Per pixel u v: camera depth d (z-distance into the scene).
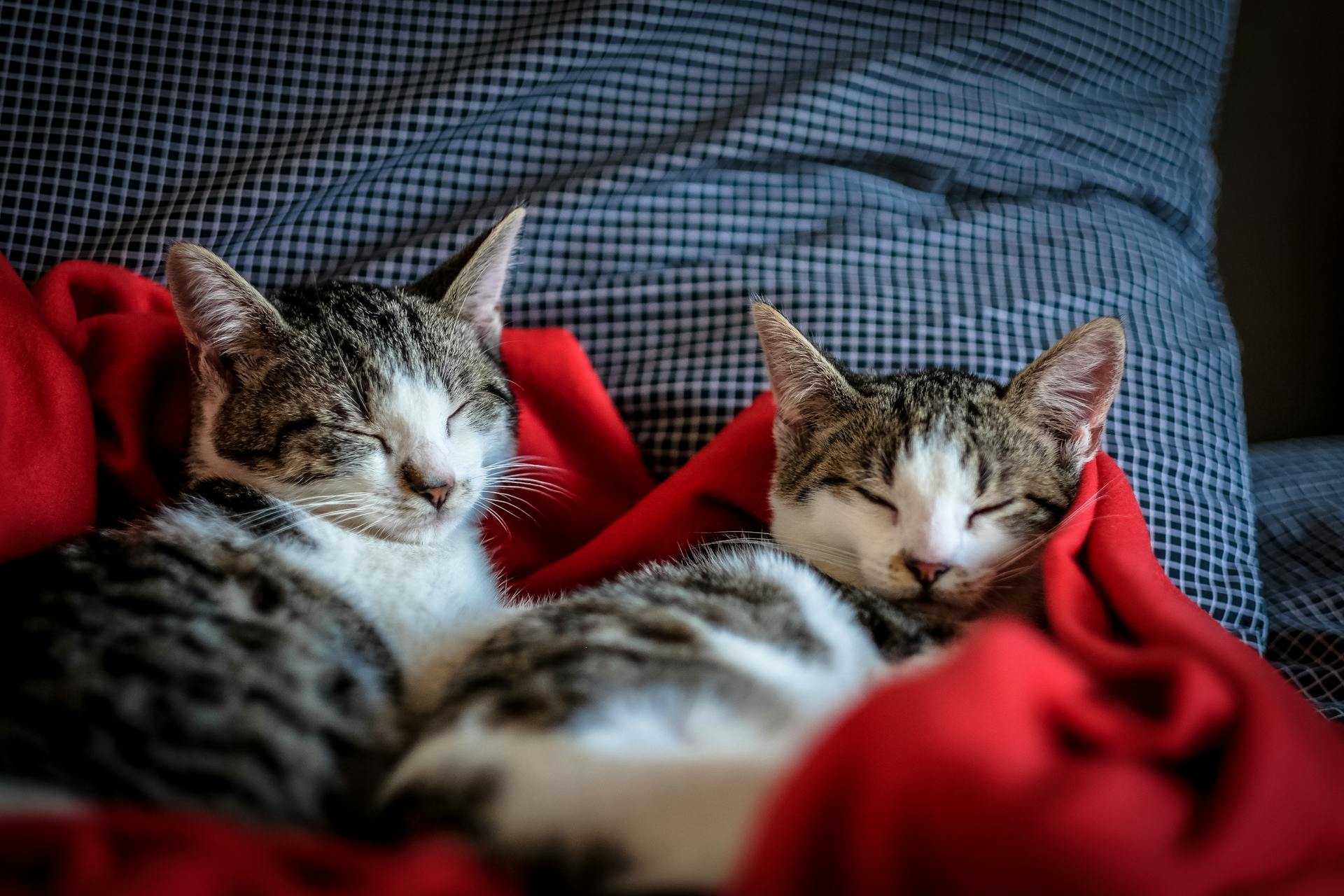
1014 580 0.36
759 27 0.49
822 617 0.33
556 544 0.43
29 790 0.23
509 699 0.26
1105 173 0.51
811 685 0.29
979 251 0.48
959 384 0.39
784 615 0.32
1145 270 0.48
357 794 0.27
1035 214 0.50
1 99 0.45
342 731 0.28
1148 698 0.26
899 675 0.27
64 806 0.23
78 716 0.25
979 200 0.50
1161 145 0.52
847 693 0.30
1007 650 0.23
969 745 0.21
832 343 0.45
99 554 0.31
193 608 0.29
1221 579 0.42
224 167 0.46
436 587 0.37
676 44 0.48
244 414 0.37
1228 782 0.22
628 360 0.46
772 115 0.47
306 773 0.26
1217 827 0.21
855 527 0.36
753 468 0.41
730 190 0.47
